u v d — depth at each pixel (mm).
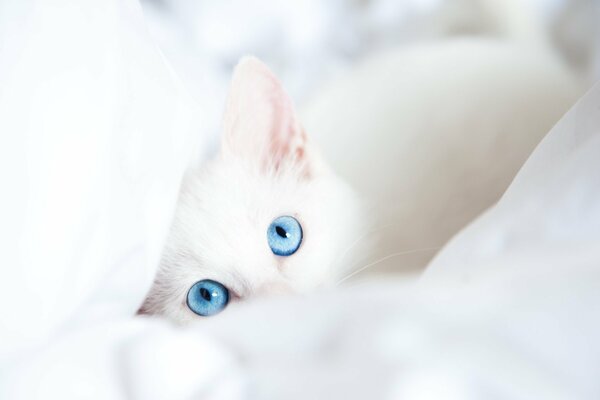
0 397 176
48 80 222
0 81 218
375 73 411
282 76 476
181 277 297
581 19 455
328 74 479
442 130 363
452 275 175
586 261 160
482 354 137
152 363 162
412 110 377
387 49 467
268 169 319
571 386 136
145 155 238
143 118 240
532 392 132
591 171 197
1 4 223
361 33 491
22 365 186
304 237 306
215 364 161
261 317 168
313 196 316
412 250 313
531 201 201
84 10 232
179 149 251
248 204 304
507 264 171
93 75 228
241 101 312
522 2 452
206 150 354
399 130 374
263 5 477
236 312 183
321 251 306
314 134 393
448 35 483
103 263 221
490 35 464
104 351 180
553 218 193
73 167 219
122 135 233
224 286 294
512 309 147
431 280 176
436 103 374
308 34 484
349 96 405
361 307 155
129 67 240
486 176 341
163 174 244
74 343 187
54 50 224
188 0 466
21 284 209
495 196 332
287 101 319
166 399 155
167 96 249
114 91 232
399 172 356
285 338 158
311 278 300
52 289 211
